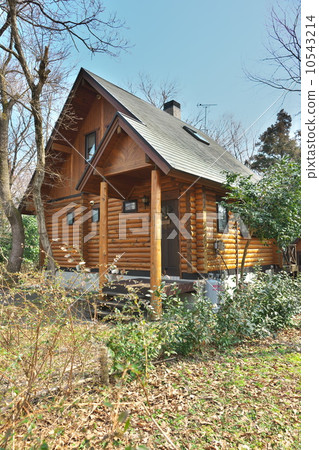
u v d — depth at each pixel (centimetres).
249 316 559
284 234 742
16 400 246
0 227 1500
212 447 260
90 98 1230
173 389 357
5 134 1195
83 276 388
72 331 326
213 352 494
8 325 324
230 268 996
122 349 376
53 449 226
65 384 329
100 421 284
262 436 275
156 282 636
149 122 978
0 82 1200
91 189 855
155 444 260
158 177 668
